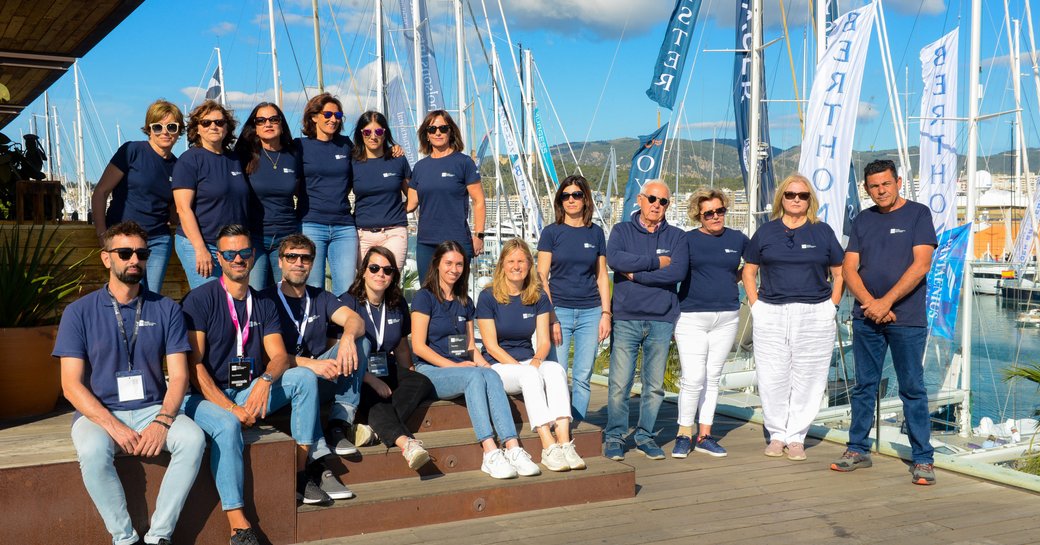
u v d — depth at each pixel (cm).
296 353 433
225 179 478
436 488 418
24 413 445
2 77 911
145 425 361
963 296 918
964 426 906
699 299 554
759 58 1234
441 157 555
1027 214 2041
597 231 545
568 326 538
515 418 506
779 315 545
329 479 403
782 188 542
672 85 1421
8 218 847
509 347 505
